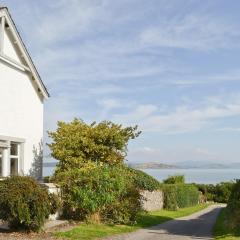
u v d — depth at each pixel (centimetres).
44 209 1859
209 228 2622
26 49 2625
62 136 2903
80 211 2380
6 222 1970
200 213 4459
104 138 2878
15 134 2544
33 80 2727
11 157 2523
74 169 2600
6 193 1791
